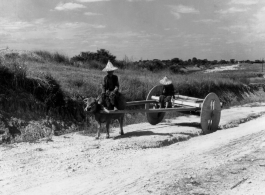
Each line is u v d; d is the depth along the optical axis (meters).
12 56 21.08
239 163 9.21
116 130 13.67
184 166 8.90
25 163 8.97
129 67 31.05
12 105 12.60
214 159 9.60
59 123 13.34
